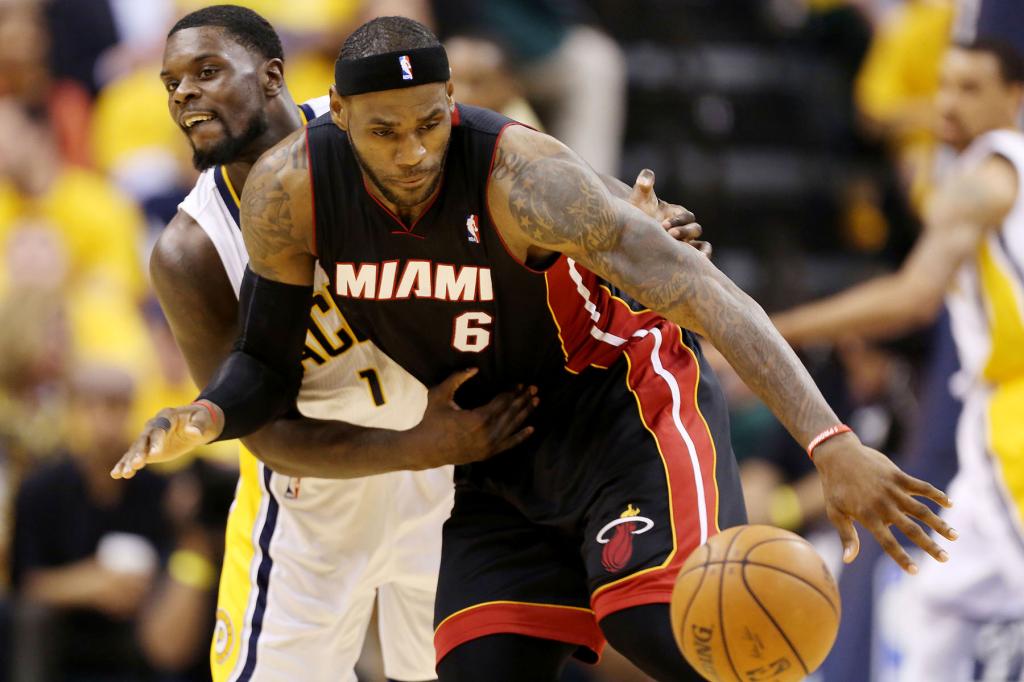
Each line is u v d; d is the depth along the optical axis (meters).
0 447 19.27
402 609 13.17
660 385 10.41
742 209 26.12
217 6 11.27
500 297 10.12
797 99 27.27
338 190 9.88
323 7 23.12
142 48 25.84
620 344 10.55
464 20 22.20
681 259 9.41
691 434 10.23
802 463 20.11
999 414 15.66
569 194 9.42
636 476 10.12
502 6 22.69
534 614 10.33
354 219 9.91
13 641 18.02
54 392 19.97
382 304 10.27
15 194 22.39
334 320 11.16
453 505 11.44
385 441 10.70
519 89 21.94
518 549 10.60
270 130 11.24
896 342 20.81
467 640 10.34
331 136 9.91
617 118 24.19
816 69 27.61
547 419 10.60
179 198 23.42
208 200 11.41
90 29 26.44
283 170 9.93
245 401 10.19
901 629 16.83
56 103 25.19
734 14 28.81
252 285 10.34
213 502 18.12
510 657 10.22
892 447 20.11
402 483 12.45
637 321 10.66
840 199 26.25
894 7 28.06
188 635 18.14
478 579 10.53
